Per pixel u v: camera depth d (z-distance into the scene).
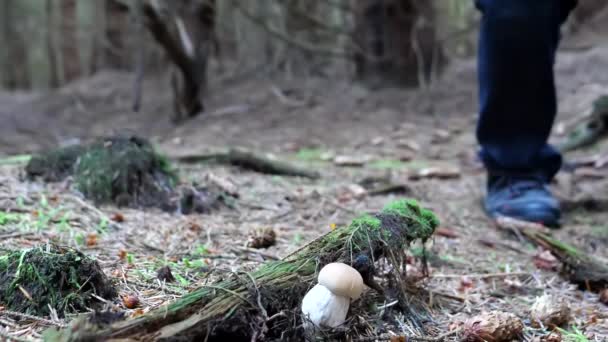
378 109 4.62
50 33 7.06
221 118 4.60
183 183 2.55
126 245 2.18
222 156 3.00
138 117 4.91
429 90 4.88
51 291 1.88
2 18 7.75
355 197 2.73
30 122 4.96
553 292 2.17
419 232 2.00
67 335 1.74
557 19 2.53
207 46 4.71
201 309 1.80
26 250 1.92
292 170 2.97
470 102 4.64
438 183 3.03
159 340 1.76
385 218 1.98
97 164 2.45
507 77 2.55
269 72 5.49
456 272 2.25
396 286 1.97
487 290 2.16
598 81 4.48
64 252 1.94
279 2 5.31
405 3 4.82
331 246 1.91
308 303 1.84
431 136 3.97
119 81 5.79
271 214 2.52
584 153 3.35
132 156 2.47
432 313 2.03
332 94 4.97
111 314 1.77
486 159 2.67
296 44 4.89
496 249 2.44
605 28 5.32
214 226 2.35
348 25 5.40
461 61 5.50
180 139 4.03
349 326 1.86
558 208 2.63
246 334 1.82
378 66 5.00
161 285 2.00
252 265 2.12
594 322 2.03
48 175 2.50
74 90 5.75
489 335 1.92
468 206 2.78
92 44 6.21
